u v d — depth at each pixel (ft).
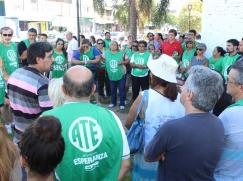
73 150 6.70
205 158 7.09
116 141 7.11
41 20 124.88
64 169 6.67
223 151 7.84
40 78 10.23
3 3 82.12
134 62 28.91
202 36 33.32
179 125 7.18
